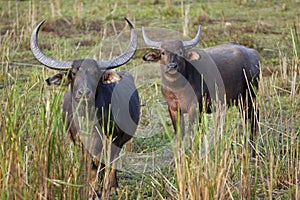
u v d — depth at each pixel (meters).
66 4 39.91
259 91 19.09
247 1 40.47
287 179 15.92
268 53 28.84
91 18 35.97
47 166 12.48
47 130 12.66
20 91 22.22
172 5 38.66
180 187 13.10
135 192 15.81
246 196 14.22
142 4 40.19
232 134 14.34
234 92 19.61
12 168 12.52
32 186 12.52
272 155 15.63
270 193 14.28
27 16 33.75
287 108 21.53
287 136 16.22
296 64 19.84
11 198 12.28
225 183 13.23
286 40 30.59
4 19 34.84
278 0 41.12
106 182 13.94
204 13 35.69
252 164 17.14
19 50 29.14
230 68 19.41
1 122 13.54
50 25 33.75
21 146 13.14
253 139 18.81
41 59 15.52
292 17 36.31
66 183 12.41
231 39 30.33
